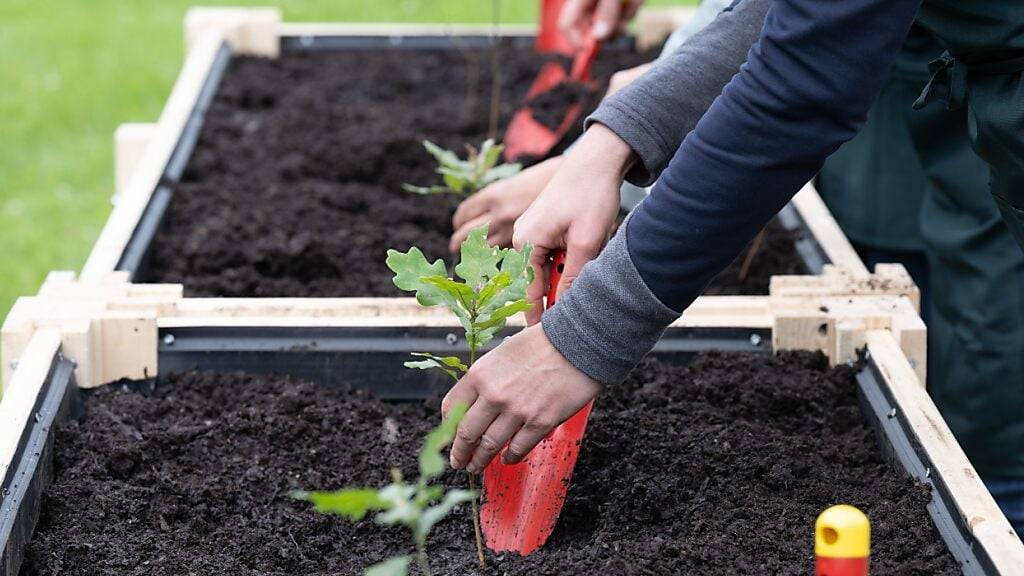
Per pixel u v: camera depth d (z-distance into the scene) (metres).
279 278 2.74
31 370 1.93
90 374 2.08
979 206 2.36
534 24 6.48
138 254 2.55
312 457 1.95
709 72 1.74
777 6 1.27
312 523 1.79
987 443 2.56
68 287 2.21
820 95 1.25
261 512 1.83
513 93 3.78
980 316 2.45
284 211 2.97
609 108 1.74
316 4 6.89
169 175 2.96
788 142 1.29
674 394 2.04
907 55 2.57
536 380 1.46
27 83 5.89
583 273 1.44
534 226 1.67
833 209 2.88
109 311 2.12
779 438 1.92
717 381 2.06
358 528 1.79
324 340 2.14
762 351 2.15
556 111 3.23
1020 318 2.41
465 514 1.81
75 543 1.71
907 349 2.08
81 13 7.12
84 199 4.84
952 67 1.71
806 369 2.10
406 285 1.57
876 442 1.94
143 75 6.05
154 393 2.12
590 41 3.18
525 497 1.75
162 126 3.18
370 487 1.88
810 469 1.85
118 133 3.16
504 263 1.56
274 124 3.45
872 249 2.87
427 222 3.01
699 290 1.40
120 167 3.17
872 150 2.74
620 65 3.83
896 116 2.69
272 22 3.99
